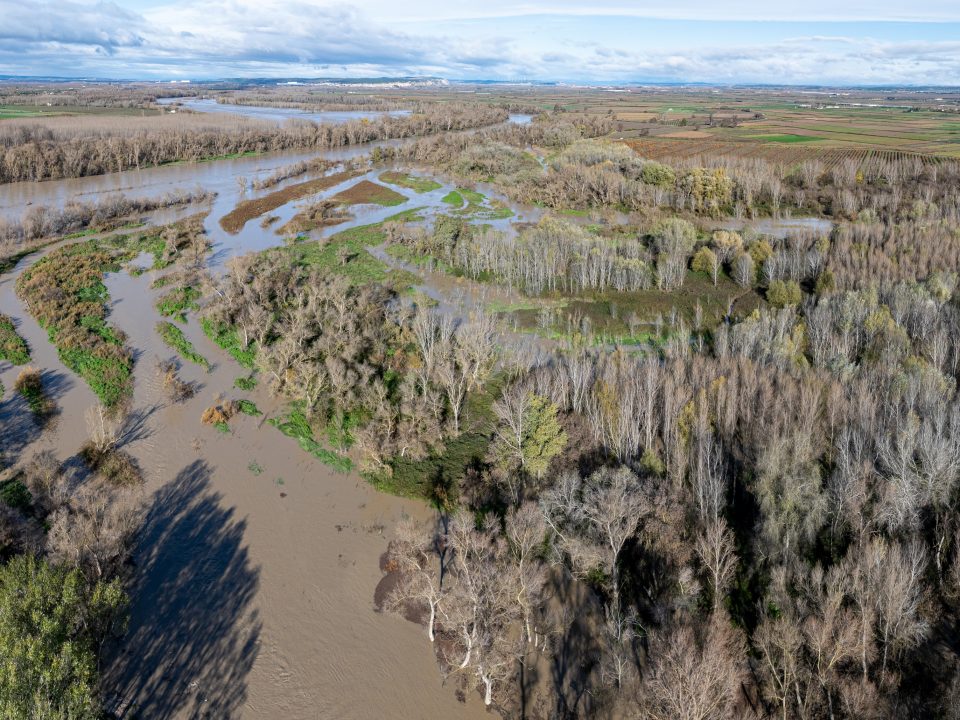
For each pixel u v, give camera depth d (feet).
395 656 168.66
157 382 288.92
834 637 143.13
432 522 214.90
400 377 296.71
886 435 203.41
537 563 187.21
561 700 156.97
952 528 178.29
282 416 268.62
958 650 151.74
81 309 351.05
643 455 219.82
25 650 125.80
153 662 162.40
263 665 164.66
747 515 203.31
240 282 366.84
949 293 337.72
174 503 218.38
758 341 296.10
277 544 203.51
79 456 237.86
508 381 286.46
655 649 154.10
